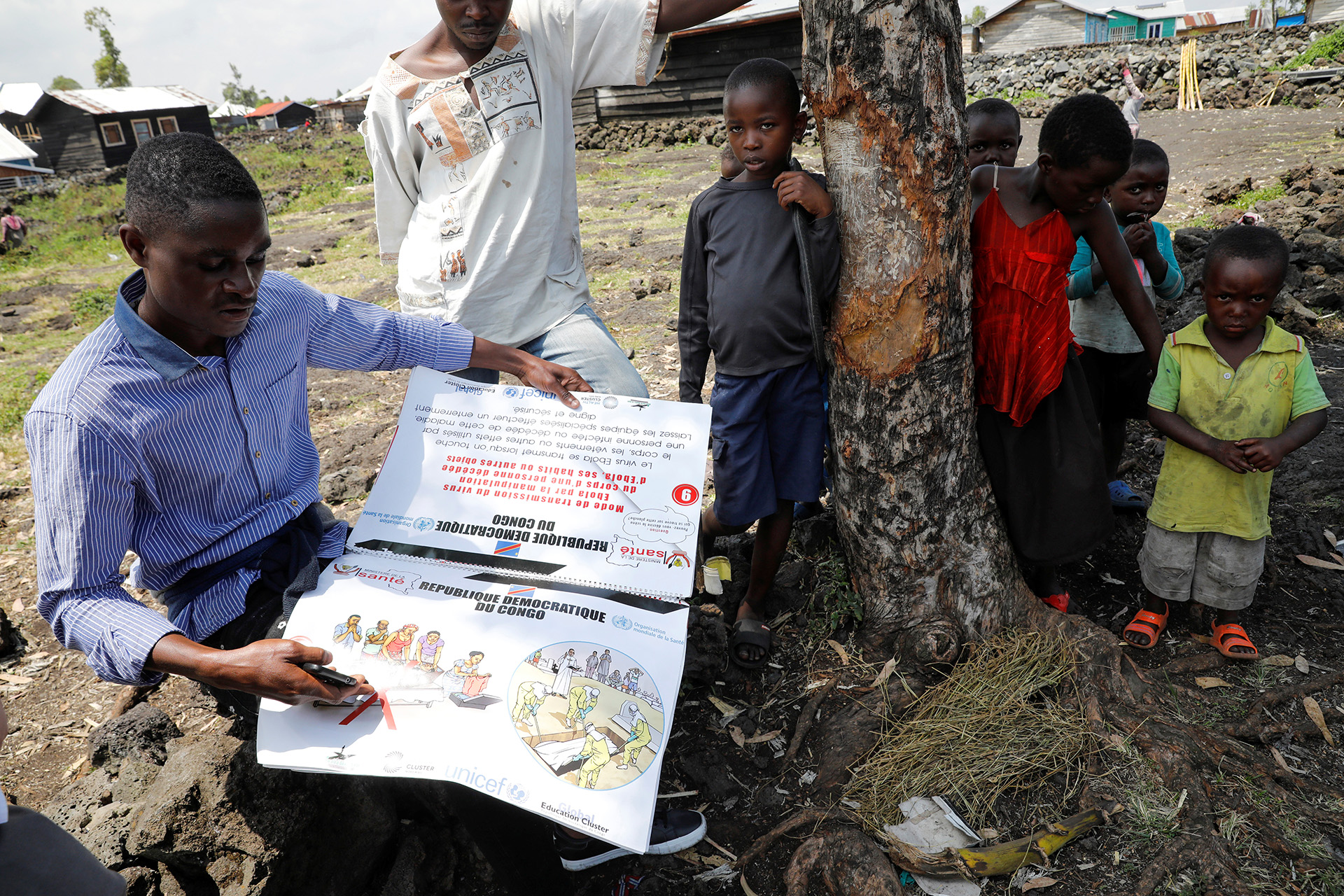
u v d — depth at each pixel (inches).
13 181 1393.9
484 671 72.2
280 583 82.0
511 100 106.5
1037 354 100.4
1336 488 139.7
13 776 110.3
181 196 63.4
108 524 72.0
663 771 100.4
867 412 101.3
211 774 81.0
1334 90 655.8
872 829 88.1
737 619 115.1
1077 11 1686.8
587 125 827.4
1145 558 112.2
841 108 91.9
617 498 83.6
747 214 100.0
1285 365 98.7
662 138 790.5
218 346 77.0
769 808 94.3
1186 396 102.9
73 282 511.5
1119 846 84.2
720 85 792.3
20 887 51.8
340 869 83.7
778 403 104.0
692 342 110.7
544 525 82.9
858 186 94.0
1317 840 82.7
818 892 83.7
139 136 1612.9
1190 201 361.4
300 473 90.0
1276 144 486.3
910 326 96.0
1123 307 108.2
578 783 67.1
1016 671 103.1
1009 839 87.1
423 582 79.0
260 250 69.1
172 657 66.9
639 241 390.3
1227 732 95.9
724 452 104.6
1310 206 294.0
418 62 107.7
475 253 110.5
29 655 136.3
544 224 110.9
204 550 80.4
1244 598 106.9
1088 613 119.7
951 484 103.3
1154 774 89.7
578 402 88.7
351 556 82.2
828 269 97.2
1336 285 218.4
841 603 113.3
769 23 762.2
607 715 70.6
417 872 87.3
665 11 111.1
